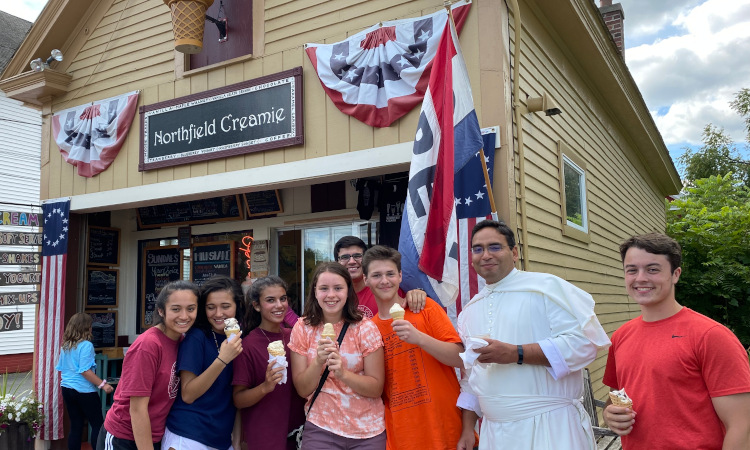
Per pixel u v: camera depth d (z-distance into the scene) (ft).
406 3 16.61
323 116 17.52
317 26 18.11
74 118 23.02
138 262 26.89
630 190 34.96
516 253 9.81
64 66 23.84
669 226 46.24
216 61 20.35
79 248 24.35
